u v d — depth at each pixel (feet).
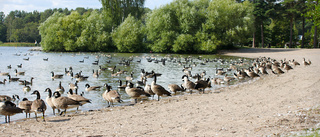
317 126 31.96
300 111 40.88
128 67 158.92
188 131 34.63
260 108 47.44
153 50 293.84
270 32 376.68
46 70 142.31
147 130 36.35
